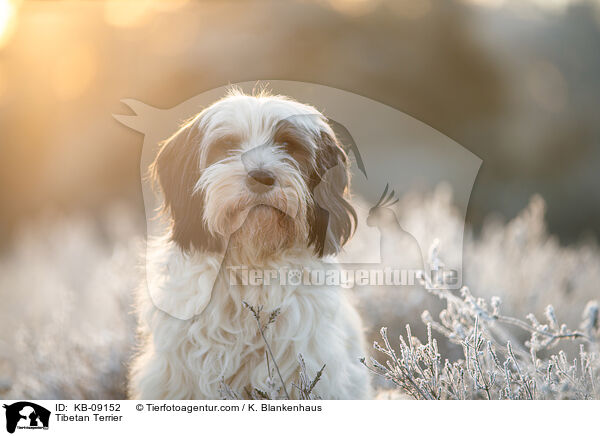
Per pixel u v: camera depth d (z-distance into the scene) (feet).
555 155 53.16
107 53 49.03
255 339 14.02
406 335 15.87
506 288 21.06
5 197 51.49
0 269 41.06
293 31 35.35
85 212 48.37
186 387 14.23
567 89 56.39
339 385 14.08
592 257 28.60
